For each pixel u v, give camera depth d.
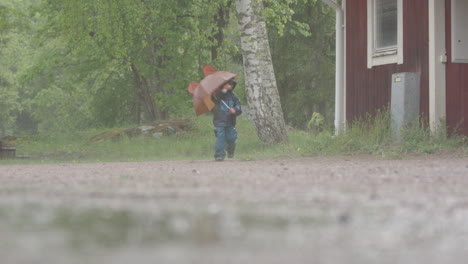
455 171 14.93
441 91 24.89
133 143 39.19
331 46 64.56
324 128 31.92
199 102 23.80
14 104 99.81
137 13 46.75
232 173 15.23
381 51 28.20
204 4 51.31
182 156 33.41
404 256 4.42
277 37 62.12
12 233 5.44
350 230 5.76
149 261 4.05
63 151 37.56
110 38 47.50
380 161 20.62
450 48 25.05
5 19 53.47
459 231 5.74
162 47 51.25
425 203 8.03
